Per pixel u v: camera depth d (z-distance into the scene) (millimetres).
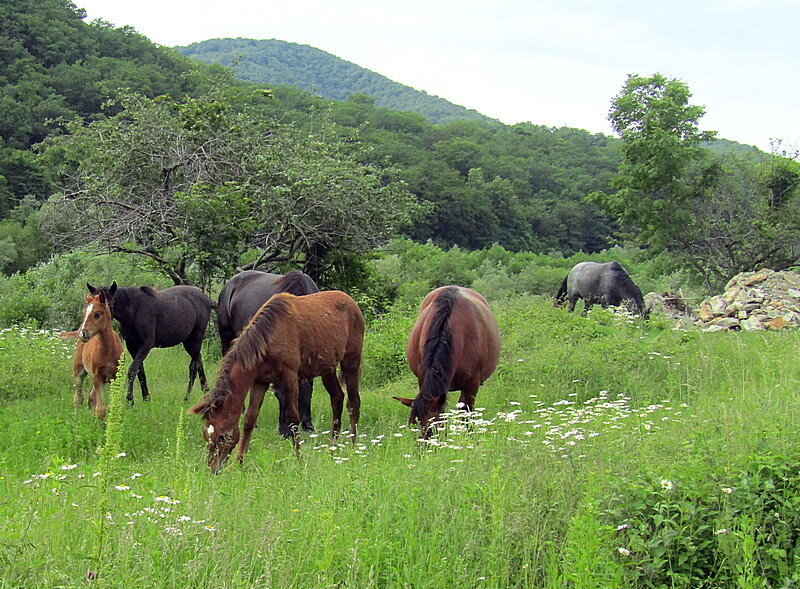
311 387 9406
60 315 16234
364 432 9297
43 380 12070
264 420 10102
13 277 18891
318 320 8148
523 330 13367
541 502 4855
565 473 5184
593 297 17969
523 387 10766
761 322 15969
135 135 17516
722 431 5629
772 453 5008
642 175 26438
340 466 6086
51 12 63938
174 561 4184
